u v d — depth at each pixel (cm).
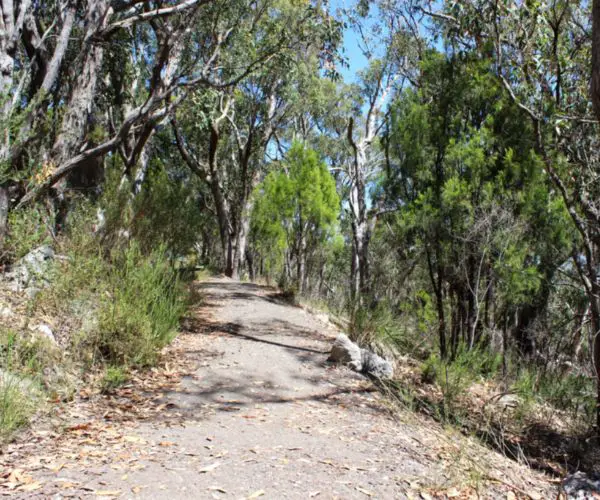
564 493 403
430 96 993
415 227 900
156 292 725
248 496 314
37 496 294
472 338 859
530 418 681
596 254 796
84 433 416
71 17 827
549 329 1048
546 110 829
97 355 586
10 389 419
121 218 932
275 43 1317
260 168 2880
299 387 631
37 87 995
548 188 906
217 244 3678
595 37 412
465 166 880
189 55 1423
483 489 374
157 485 319
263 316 1119
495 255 874
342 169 2650
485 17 930
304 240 1855
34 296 614
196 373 634
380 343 875
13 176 702
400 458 417
